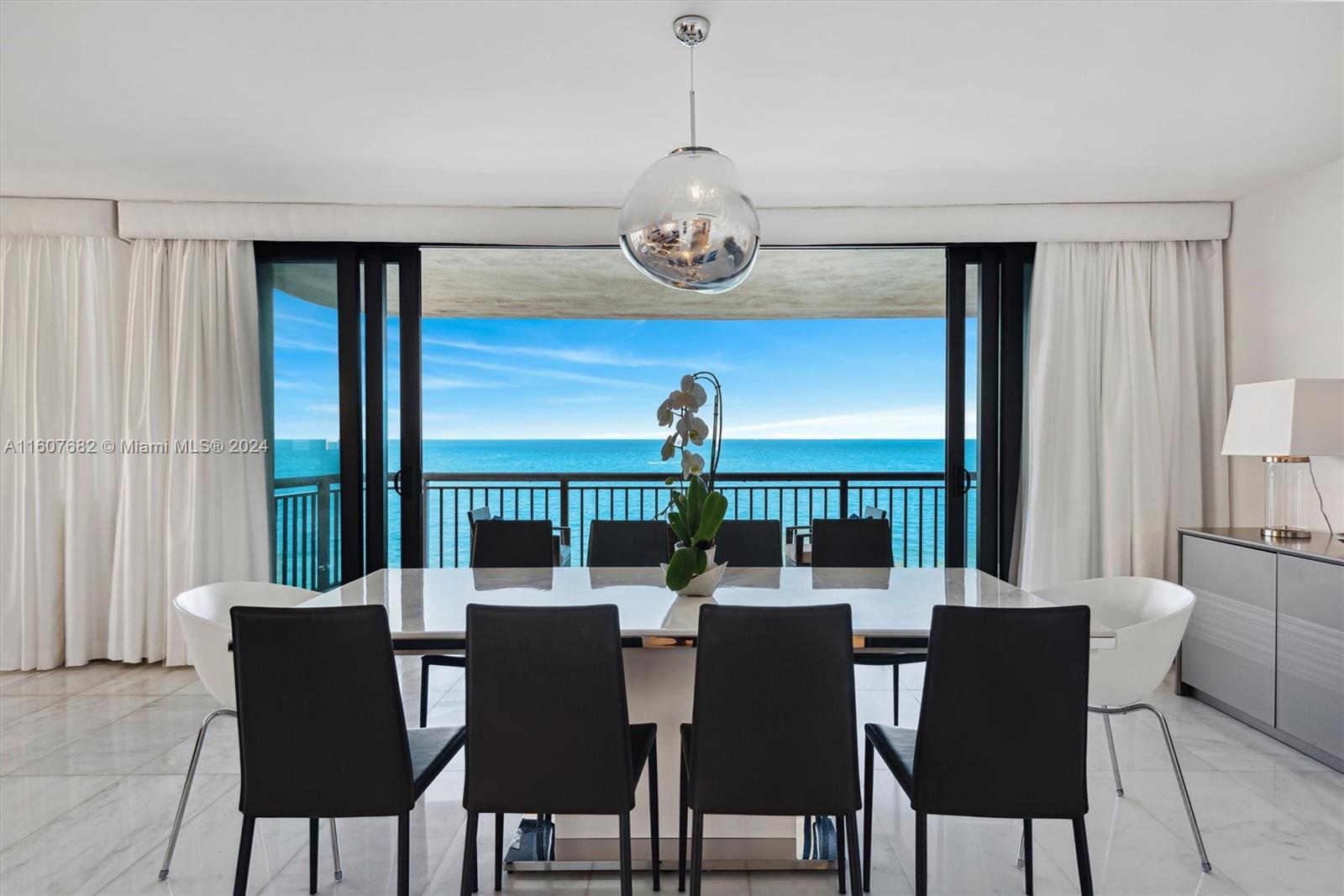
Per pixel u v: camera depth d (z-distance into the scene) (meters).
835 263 5.53
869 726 2.09
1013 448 4.04
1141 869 2.04
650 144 3.11
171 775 2.64
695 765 1.66
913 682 3.64
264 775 1.65
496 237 3.90
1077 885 1.98
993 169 3.38
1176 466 3.87
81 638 3.80
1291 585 2.80
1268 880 1.99
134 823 2.31
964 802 1.64
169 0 2.09
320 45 2.34
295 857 2.13
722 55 2.39
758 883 2.01
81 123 2.89
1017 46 2.34
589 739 1.64
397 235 3.89
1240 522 3.82
